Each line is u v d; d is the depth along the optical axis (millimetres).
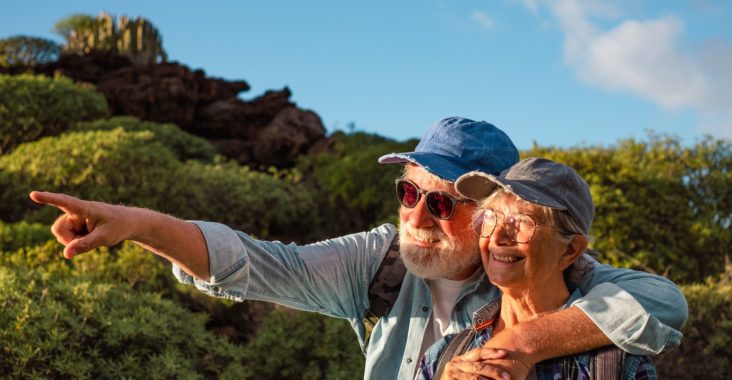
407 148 13406
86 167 10938
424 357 2145
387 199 12844
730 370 5512
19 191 10750
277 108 17656
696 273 8977
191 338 5078
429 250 2359
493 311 2096
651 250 8688
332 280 2459
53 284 4980
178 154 15195
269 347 5555
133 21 23656
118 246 7391
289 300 2451
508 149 2467
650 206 9008
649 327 1849
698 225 9102
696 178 10008
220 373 5035
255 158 16641
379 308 2453
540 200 1862
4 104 14797
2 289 4664
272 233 12602
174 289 6684
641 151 10273
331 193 13562
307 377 5336
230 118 17594
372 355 2445
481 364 1810
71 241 1872
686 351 5703
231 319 6754
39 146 11633
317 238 13023
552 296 1999
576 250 1977
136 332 4715
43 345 4363
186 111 17453
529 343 1839
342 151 16531
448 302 2396
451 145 2410
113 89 17422
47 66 20219
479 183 2020
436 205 2334
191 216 11367
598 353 1867
